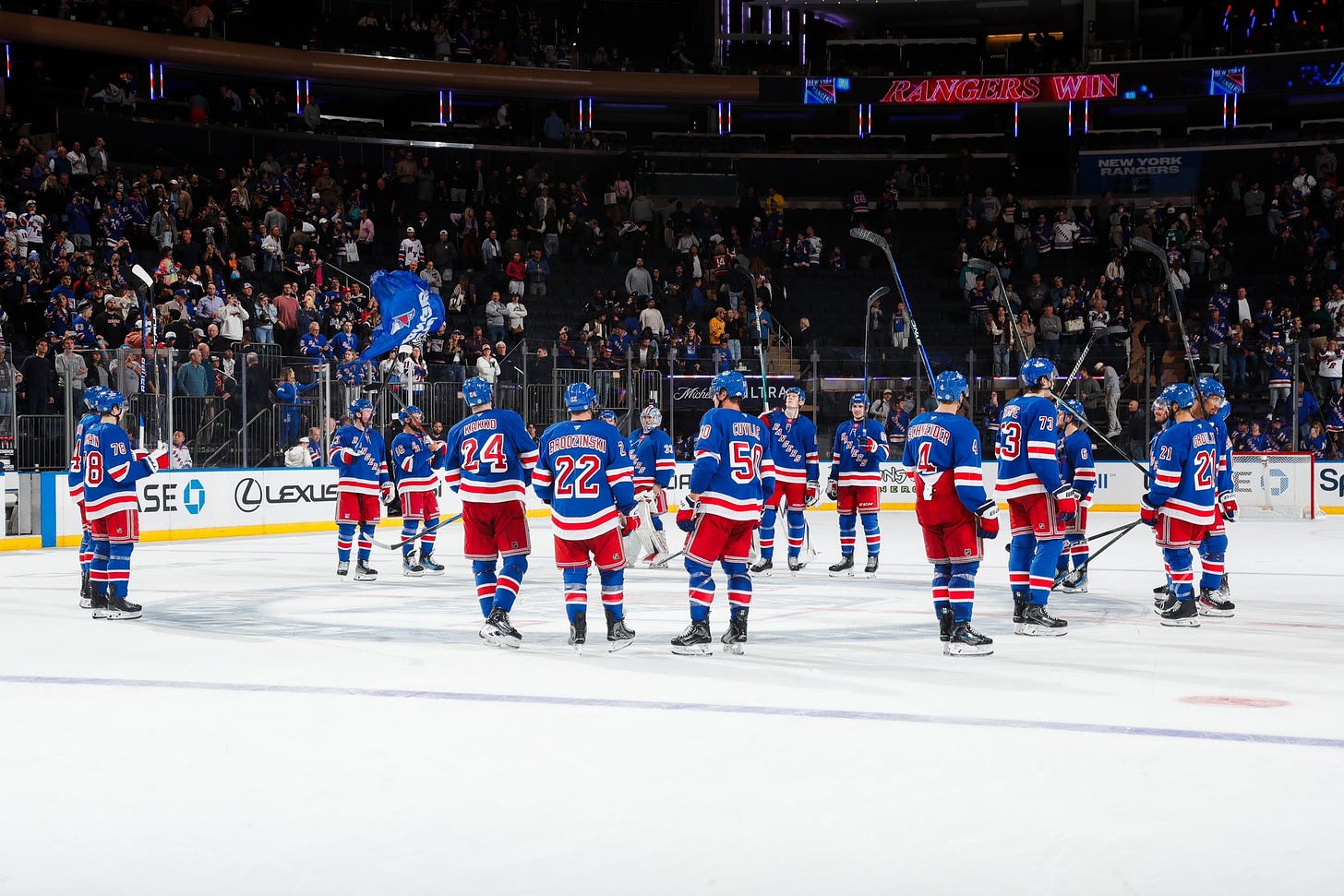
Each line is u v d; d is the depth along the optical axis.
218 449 19.97
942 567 8.40
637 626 9.71
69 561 16.03
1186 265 30.64
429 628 9.55
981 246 30.88
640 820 4.43
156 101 30.44
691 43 36.22
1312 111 34.75
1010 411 9.31
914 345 27.80
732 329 28.06
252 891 3.76
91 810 4.60
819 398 26.66
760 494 8.27
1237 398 26.77
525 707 6.41
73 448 18.77
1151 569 14.43
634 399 24.38
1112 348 27.33
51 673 7.51
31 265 21.59
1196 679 7.21
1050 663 7.82
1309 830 4.30
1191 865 3.95
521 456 8.60
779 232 31.98
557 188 31.70
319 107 34.25
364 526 13.59
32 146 25.34
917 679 7.23
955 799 4.67
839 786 4.86
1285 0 34.81
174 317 20.77
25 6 28.53
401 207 31.27
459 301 26.50
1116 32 35.94
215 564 15.38
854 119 36.12
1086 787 4.83
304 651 8.36
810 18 36.78
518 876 3.88
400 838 4.25
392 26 34.12
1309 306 29.33
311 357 21.73
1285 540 18.94
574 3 35.75
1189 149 34.09
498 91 33.59
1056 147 35.50
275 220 26.05
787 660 7.98
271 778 5.02
